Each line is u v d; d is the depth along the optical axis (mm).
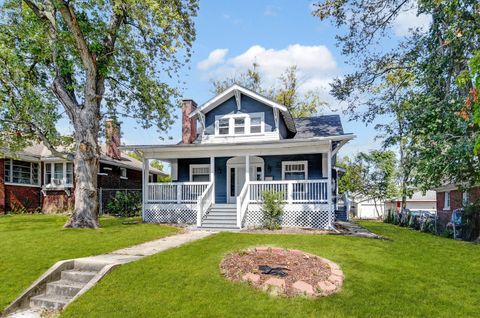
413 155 17531
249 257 7809
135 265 7656
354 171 33031
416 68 17578
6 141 18344
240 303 5980
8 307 6484
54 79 15609
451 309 6020
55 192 24250
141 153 17594
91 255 8945
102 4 14453
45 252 9352
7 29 15555
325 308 5863
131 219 19344
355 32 18891
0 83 15930
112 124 19656
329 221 14406
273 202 14727
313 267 7344
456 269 8273
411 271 7895
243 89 18688
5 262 8508
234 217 15523
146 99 18094
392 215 25859
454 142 14211
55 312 6422
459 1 13320
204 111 19547
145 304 5996
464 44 14422
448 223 19703
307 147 15500
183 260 8062
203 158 19750
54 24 14516
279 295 6227
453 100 14086
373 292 6566
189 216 16812
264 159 18625
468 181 16156
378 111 20250
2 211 22203
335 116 22109
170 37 14938
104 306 5973
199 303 5988
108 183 25484
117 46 16672
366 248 9836
